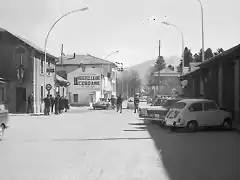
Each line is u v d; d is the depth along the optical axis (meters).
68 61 79.56
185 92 38.62
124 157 9.19
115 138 13.47
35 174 7.17
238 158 8.91
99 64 78.44
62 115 30.62
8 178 6.82
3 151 10.29
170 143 11.93
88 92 62.72
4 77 34.41
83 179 6.73
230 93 20.56
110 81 78.69
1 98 32.88
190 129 15.69
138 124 20.48
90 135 14.58
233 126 17.83
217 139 12.93
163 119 18.03
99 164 8.23
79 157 9.21
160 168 7.73
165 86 97.75
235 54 16.06
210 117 15.99
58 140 12.89
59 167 7.89
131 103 46.75
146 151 10.18
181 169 7.64
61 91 52.09
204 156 9.25
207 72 26.09
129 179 6.72
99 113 34.41
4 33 34.34
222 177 6.82
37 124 20.59
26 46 34.66
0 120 12.66
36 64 35.72
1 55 34.66
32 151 10.27
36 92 35.75
